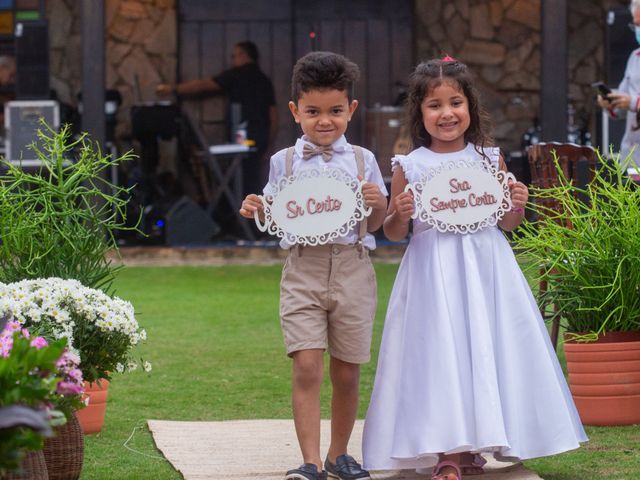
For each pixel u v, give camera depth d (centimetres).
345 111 377
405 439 352
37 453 304
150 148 1209
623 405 432
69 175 429
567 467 375
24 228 401
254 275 975
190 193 1277
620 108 643
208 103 1330
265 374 563
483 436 340
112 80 1341
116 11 1341
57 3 1326
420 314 361
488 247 365
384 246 1112
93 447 415
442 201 365
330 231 364
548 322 464
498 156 385
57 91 1326
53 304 355
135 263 1067
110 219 421
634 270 429
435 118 374
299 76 375
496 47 1355
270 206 370
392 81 1368
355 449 413
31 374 264
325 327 371
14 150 1061
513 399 352
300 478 349
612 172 488
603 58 1342
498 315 361
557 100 998
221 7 1362
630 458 383
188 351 629
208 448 410
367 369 573
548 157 482
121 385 538
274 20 1370
